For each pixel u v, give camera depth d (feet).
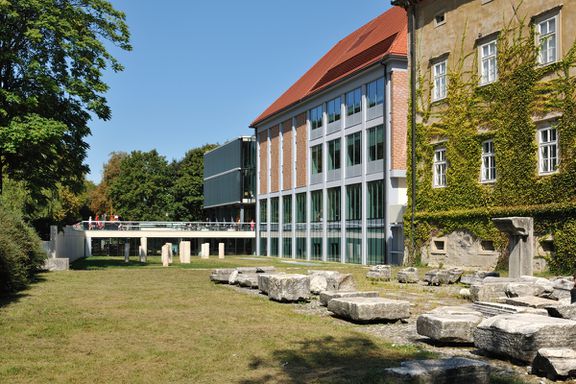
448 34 103.76
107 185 317.42
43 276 79.66
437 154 107.14
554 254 79.92
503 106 90.43
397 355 28.48
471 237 96.78
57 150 90.74
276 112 188.03
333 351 29.48
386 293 57.72
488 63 94.89
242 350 29.84
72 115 97.81
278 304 48.83
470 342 30.40
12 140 82.48
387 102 129.29
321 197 162.30
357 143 143.02
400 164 127.65
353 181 144.05
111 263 124.88
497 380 23.20
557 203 79.77
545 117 83.10
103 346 30.89
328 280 58.29
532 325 25.96
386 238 128.06
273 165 196.75
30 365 26.63
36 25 87.61
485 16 95.40
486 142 95.30
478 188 95.50
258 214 209.05
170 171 281.33
